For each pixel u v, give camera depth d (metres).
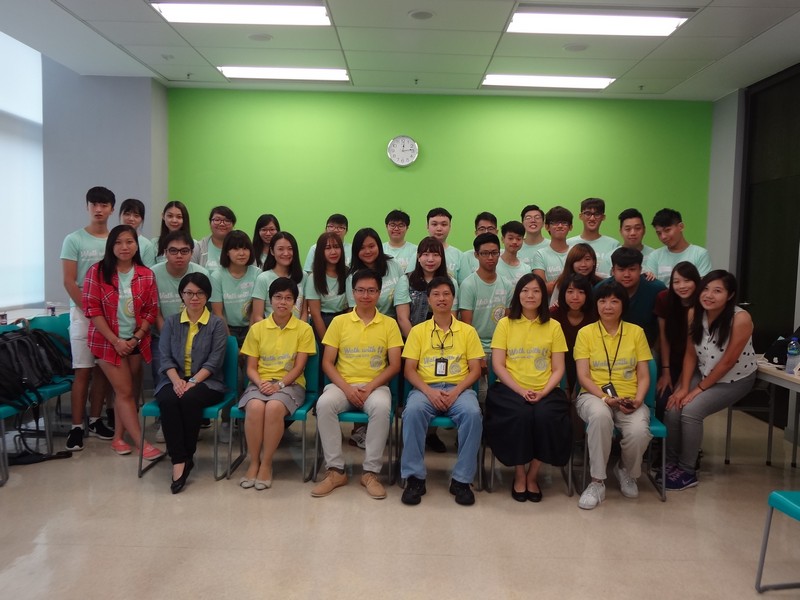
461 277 4.28
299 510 2.91
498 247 3.55
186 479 3.27
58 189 5.58
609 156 6.00
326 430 3.17
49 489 3.13
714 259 5.94
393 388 3.46
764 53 4.59
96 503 2.96
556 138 5.97
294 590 2.22
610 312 3.20
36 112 5.73
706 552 2.56
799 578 2.35
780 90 5.14
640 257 3.44
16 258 5.44
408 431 3.05
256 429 3.16
